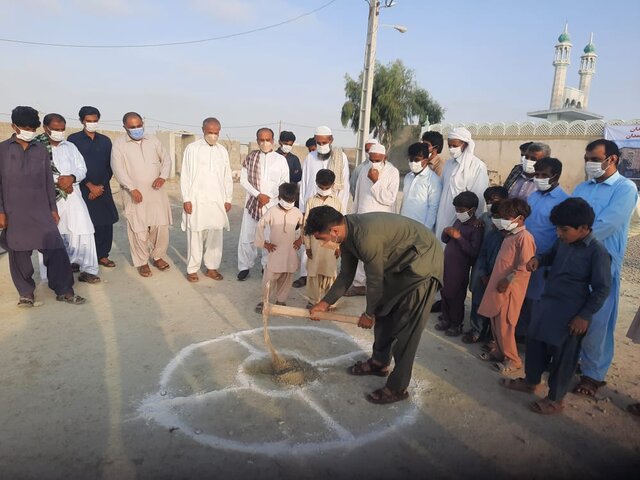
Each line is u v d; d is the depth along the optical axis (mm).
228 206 6293
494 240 4367
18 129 4621
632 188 3641
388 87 25312
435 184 5391
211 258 6250
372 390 3668
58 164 5355
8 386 3492
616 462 2941
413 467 2832
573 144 16672
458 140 5027
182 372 3809
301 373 3875
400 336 3359
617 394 3756
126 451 2838
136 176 5953
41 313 4883
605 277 3119
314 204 5312
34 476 2600
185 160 5902
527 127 17875
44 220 4840
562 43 38000
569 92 37875
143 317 4891
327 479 2695
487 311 3973
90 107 5961
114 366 3854
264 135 5996
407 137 26531
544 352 3514
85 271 5816
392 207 5773
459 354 4352
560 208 3215
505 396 3654
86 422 3100
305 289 6090
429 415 3367
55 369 3766
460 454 2963
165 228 6430
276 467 2773
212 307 5258
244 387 3623
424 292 3264
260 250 7730
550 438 3152
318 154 6066
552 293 3344
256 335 4574
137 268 6484
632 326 3611
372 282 3221
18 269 4914
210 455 2844
